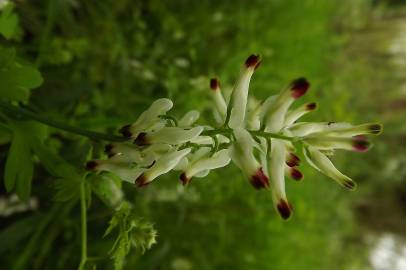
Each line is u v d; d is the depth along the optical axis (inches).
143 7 9.6
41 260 6.4
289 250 11.0
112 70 8.1
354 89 19.9
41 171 6.2
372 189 21.9
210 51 10.2
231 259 9.5
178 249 8.7
